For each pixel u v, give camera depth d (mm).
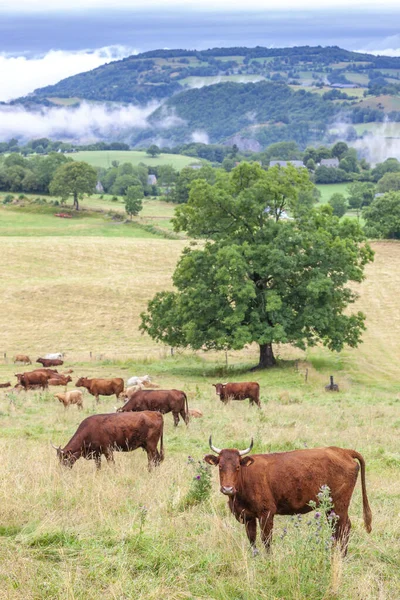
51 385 37688
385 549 9391
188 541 9641
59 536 9602
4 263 88375
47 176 185250
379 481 13883
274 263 42625
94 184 156250
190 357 50906
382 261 90250
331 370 45062
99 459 14945
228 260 42969
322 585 7934
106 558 8914
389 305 68750
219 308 44688
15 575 8234
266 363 45031
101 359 50156
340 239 46156
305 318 43594
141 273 84500
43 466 14344
